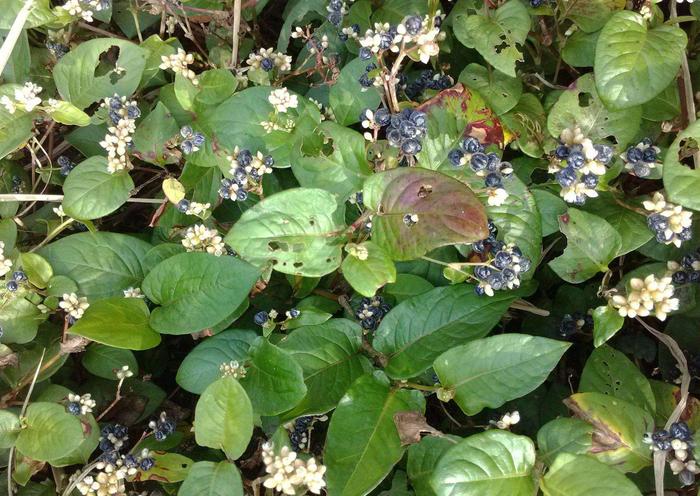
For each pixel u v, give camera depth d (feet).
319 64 1.41
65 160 1.44
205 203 1.34
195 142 1.26
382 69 1.16
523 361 1.06
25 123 1.31
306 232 1.12
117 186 1.30
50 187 1.57
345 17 1.44
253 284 1.18
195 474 1.05
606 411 1.03
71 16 1.43
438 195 1.04
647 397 1.10
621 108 1.08
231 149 1.29
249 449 1.32
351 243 1.10
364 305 1.24
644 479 1.09
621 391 1.11
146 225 1.62
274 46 1.71
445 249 1.26
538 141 1.25
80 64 1.35
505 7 1.22
